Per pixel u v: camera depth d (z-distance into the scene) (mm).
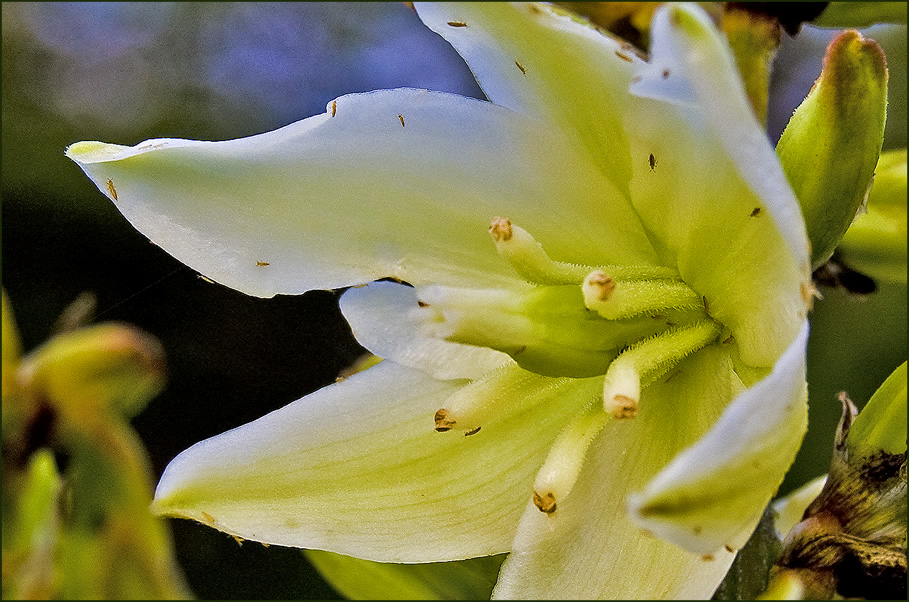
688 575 189
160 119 564
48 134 539
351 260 204
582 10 187
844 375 327
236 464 203
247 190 202
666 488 172
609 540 195
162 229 203
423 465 203
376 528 202
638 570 193
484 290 195
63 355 225
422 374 206
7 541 219
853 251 213
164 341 365
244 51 557
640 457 198
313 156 201
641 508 172
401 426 204
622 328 196
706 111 175
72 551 220
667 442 198
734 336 196
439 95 199
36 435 223
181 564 290
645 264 200
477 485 203
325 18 542
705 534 176
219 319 362
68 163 490
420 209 202
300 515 203
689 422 197
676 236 198
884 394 199
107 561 220
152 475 310
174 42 563
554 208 201
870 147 190
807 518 200
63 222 469
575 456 195
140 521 221
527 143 199
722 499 176
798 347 176
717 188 192
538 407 203
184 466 203
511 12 190
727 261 194
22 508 219
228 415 356
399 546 202
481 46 196
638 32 187
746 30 188
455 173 201
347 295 208
